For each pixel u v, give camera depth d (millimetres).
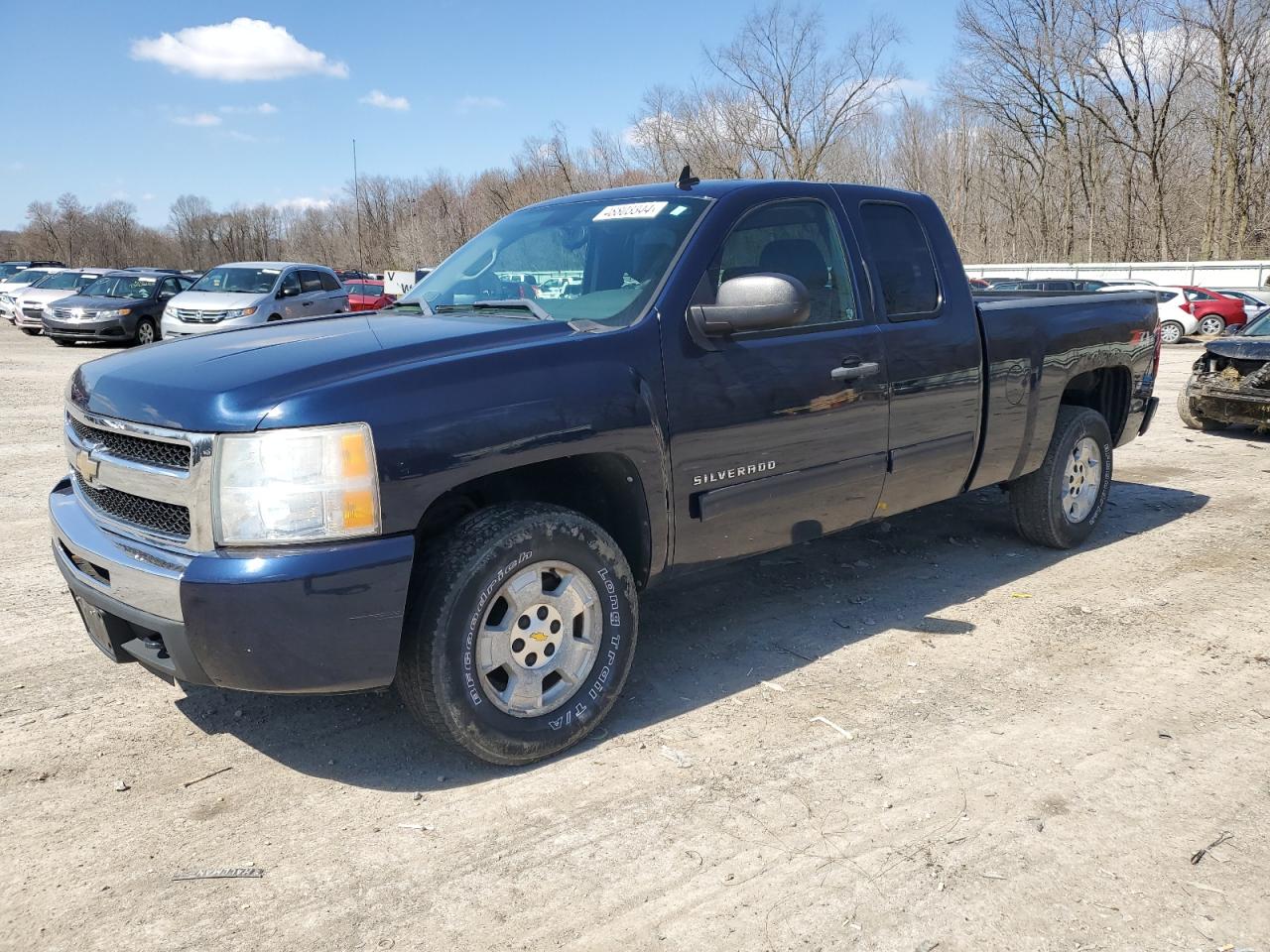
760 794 3113
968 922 2508
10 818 3002
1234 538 6035
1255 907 2557
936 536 6062
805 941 2445
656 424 3461
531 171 50906
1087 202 50281
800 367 3924
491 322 3549
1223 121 43688
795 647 4324
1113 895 2607
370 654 2910
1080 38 46188
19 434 9680
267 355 3203
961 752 3377
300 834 2928
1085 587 5129
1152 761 3318
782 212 4078
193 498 2850
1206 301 25688
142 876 2727
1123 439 6113
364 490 2852
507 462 3090
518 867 2760
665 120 44844
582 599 3387
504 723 3207
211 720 3652
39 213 104375
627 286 3699
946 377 4582
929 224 4730
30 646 4328
